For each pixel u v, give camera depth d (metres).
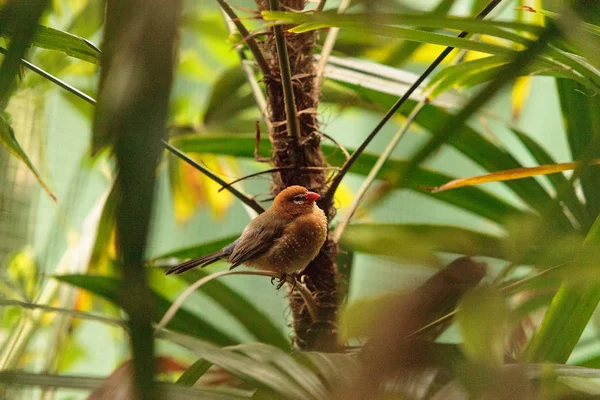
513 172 5.25
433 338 3.07
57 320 7.66
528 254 2.39
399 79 7.32
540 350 4.36
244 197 6.32
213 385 6.08
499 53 4.25
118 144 1.42
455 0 7.07
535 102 15.26
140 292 1.45
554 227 2.71
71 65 9.77
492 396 2.22
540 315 5.57
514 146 15.58
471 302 2.25
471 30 3.40
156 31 1.51
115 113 1.45
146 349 1.53
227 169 10.79
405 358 1.97
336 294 6.45
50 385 2.67
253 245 7.64
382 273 1.95
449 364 2.38
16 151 4.10
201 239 11.23
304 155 6.43
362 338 1.88
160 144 1.43
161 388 1.54
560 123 14.95
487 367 2.25
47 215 7.96
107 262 7.37
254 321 6.94
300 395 2.87
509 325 3.93
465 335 2.27
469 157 7.02
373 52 8.85
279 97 6.52
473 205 6.95
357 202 6.47
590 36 2.19
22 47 2.06
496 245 2.43
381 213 5.69
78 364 12.03
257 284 10.29
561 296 4.28
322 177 6.73
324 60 6.93
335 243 6.50
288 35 6.41
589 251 2.57
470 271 2.29
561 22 1.98
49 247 2.46
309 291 6.28
